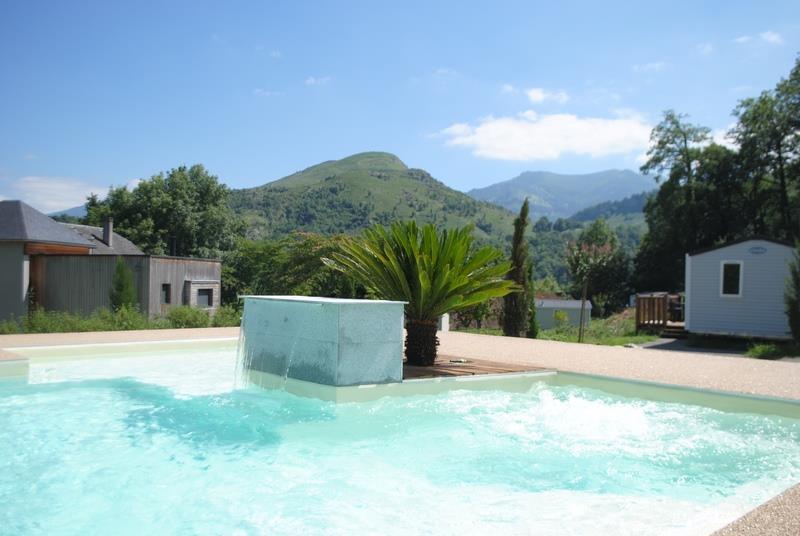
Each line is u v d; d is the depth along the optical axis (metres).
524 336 16.16
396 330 6.34
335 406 5.76
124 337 10.53
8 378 7.09
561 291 46.47
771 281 19.12
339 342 5.88
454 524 3.12
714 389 6.20
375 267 7.80
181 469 4.06
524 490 3.72
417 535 2.96
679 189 39.22
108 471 3.99
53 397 6.25
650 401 6.49
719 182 37.38
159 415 5.52
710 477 4.01
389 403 6.05
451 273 7.44
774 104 34.56
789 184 35.47
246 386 7.01
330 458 4.37
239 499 3.50
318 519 3.19
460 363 8.16
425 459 4.36
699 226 37.75
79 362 8.57
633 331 22.67
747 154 35.31
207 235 52.72
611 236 65.75
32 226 21.94
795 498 2.79
